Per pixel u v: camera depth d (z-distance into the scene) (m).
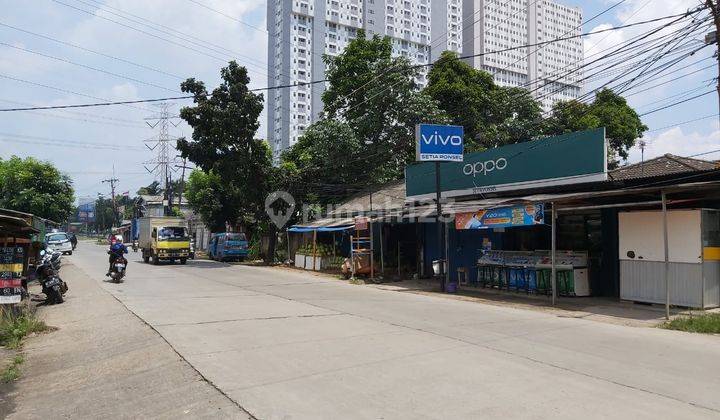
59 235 40.25
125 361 7.59
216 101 30.33
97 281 18.95
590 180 14.62
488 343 8.45
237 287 17.47
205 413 5.24
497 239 18.12
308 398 5.60
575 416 5.05
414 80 30.56
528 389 5.91
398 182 28.62
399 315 11.54
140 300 13.70
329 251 26.30
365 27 113.88
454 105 31.61
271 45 114.31
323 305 13.19
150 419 5.20
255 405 5.39
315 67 109.62
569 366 6.97
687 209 12.20
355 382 6.17
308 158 32.69
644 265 13.00
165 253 28.30
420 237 21.86
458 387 5.97
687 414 5.13
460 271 18.91
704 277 11.90
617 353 7.82
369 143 30.72
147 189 94.31
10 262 10.45
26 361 8.00
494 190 17.86
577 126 31.27
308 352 7.71
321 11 109.62
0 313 10.09
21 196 31.42
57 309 13.10
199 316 11.05
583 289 14.68
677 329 9.95
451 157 17.33
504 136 29.23
